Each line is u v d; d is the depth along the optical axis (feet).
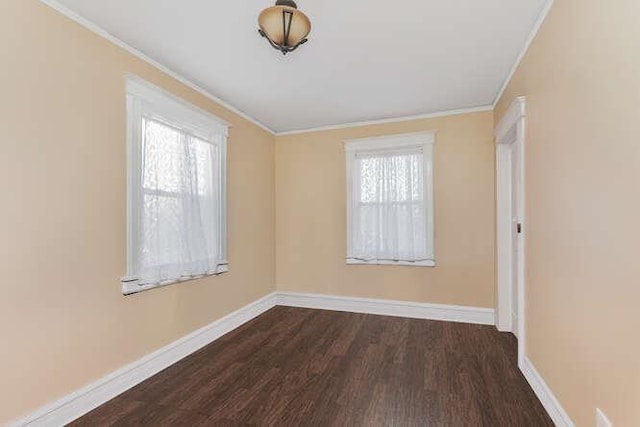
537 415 6.06
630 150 3.67
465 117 11.50
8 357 5.14
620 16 3.83
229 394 6.89
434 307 11.80
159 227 7.96
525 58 7.37
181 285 8.84
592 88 4.49
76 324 6.14
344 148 13.19
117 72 7.04
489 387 7.05
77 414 6.06
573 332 5.09
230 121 11.13
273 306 13.76
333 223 13.37
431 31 6.89
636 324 3.60
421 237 11.87
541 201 6.39
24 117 5.37
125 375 7.06
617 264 3.94
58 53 5.89
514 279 9.99
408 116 12.21
